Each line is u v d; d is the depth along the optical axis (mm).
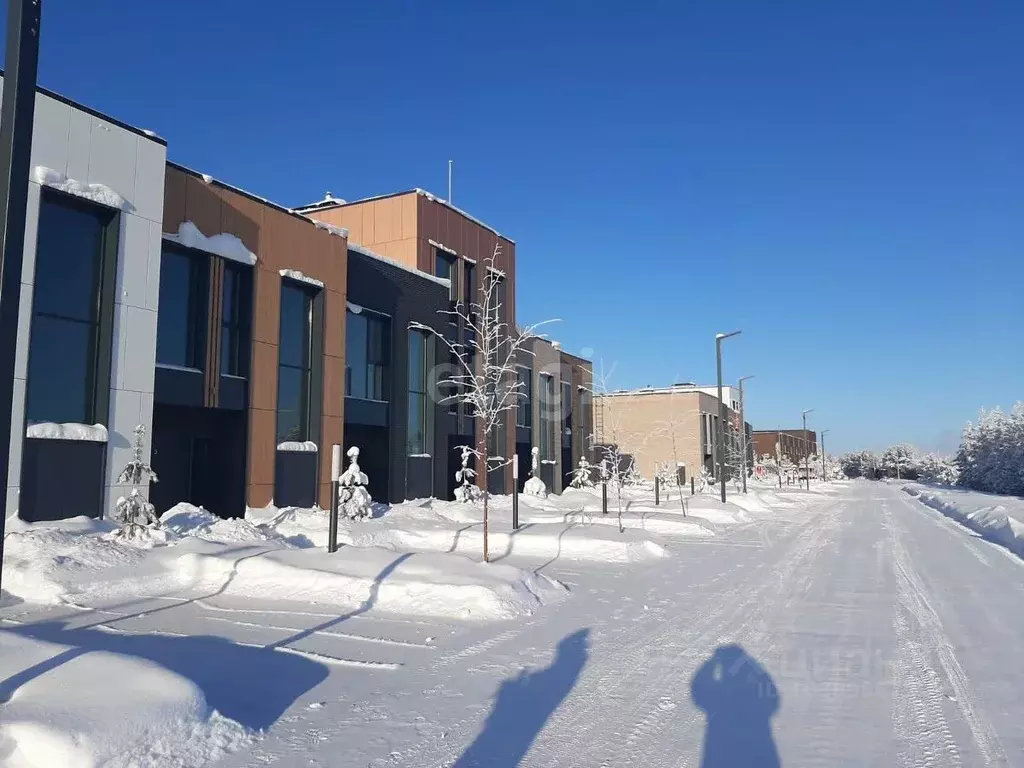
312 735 5461
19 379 13125
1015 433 62094
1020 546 19562
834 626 9703
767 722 5969
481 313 30797
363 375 24375
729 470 65188
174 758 4844
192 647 7523
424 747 5285
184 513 15461
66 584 10086
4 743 4500
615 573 14328
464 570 11297
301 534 16594
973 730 5820
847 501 52406
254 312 18984
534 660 7684
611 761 5117
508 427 33375
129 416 15078
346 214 29750
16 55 5312
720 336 34219
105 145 14867
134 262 15328
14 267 5195
